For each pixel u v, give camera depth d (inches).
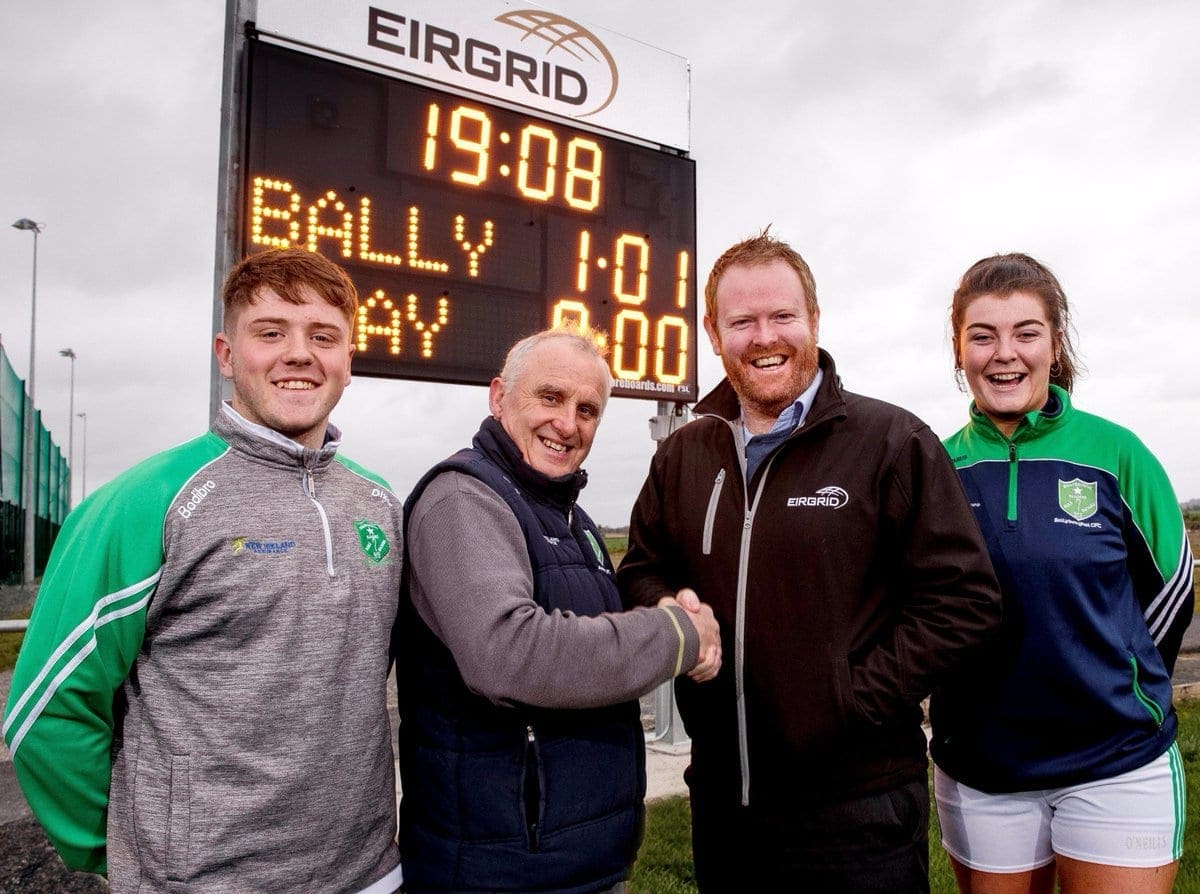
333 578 62.4
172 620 59.4
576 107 199.3
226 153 157.9
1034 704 78.5
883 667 69.2
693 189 215.9
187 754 57.0
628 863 66.2
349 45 171.0
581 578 68.0
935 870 129.1
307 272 65.6
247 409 66.2
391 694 280.4
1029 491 80.9
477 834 60.2
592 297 197.0
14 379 703.7
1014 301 81.6
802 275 79.7
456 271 179.6
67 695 56.1
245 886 56.2
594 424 74.0
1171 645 82.8
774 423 80.4
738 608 74.5
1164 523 79.0
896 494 72.2
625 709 68.4
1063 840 78.1
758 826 73.0
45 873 139.7
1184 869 124.7
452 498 63.4
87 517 59.6
